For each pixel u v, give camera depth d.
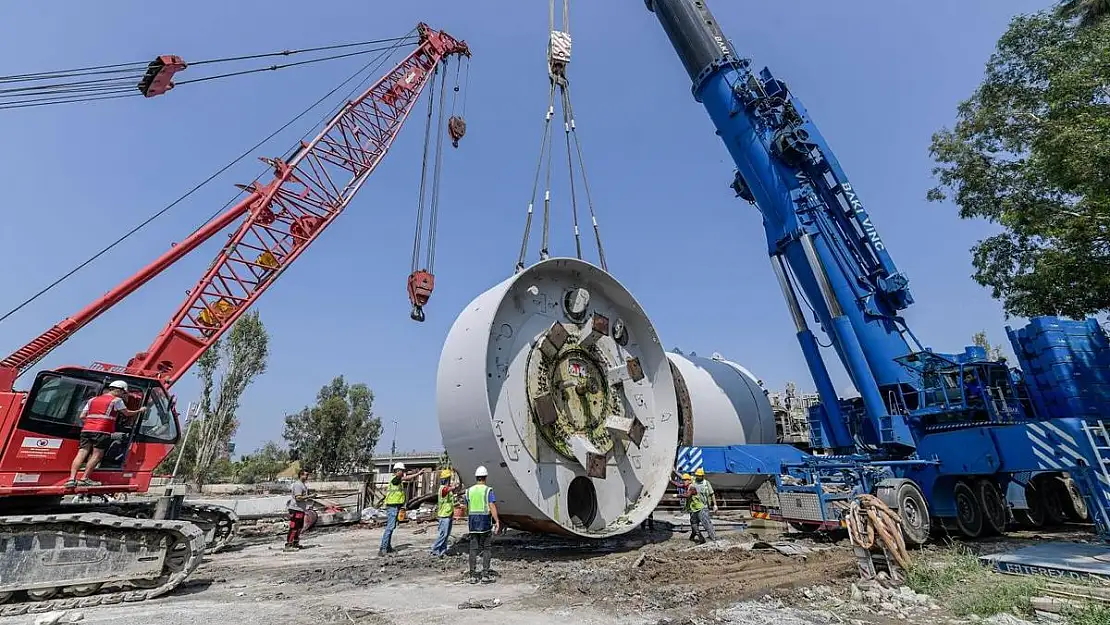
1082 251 16.45
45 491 10.19
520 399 12.44
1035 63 18.34
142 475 11.70
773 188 18.41
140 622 7.48
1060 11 18.64
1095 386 15.09
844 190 17.73
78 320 15.52
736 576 9.95
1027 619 7.42
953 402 14.57
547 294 13.82
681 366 21.89
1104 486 11.70
